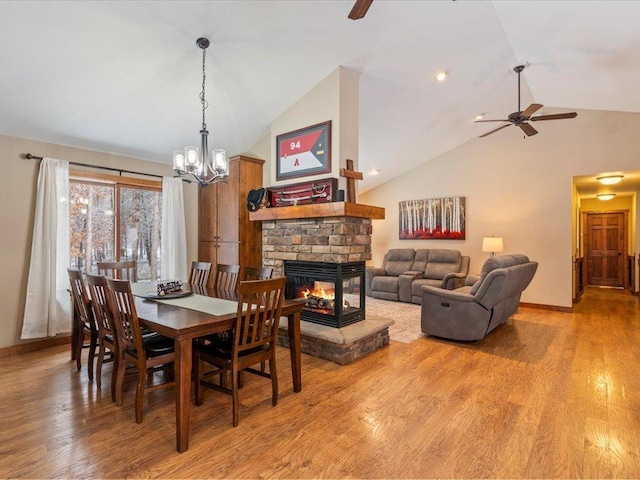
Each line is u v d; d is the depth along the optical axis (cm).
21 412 249
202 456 199
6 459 196
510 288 403
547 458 197
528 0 262
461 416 243
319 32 329
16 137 374
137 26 283
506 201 641
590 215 880
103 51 297
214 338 271
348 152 398
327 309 383
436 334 421
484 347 394
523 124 440
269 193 444
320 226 380
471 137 672
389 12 316
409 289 647
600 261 872
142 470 187
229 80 370
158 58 320
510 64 421
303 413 248
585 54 319
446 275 598
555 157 593
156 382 308
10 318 371
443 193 716
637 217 737
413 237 756
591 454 200
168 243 495
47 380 306
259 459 196
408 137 604
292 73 381
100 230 448
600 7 240
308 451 204
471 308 396
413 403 262
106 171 446
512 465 191
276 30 316
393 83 441
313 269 391
